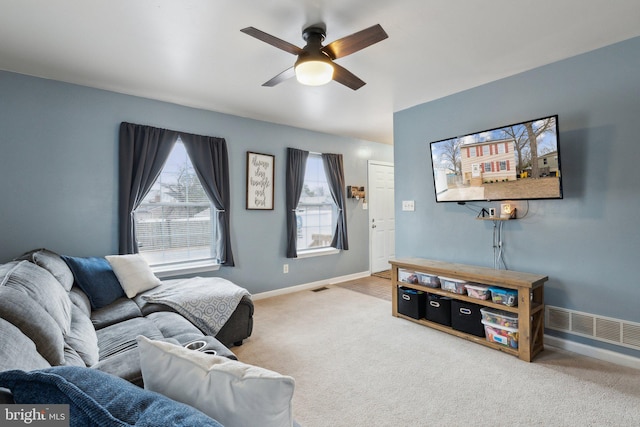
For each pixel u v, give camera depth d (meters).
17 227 2.74
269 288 4.38
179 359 0.88
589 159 2.56
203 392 0.80
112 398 0.70
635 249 2.36
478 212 3.26
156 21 2.04
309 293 4.53
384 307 3.85
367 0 1.86
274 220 4.43
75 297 2.26
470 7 1.94
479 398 2.00
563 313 2.70
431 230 3.69
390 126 4.70
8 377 0.72
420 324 3.25
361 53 2.53
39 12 1.93
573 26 2.18
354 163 5.50
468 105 3.30
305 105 3.72
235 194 4.05
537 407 1.90
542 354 2.59
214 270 3.87
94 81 2.96
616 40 2.38
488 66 2.78
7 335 1.07
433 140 3.62
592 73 2.53
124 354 1.44
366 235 5.68
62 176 2.94
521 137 2.72
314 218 5.02
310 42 2.13
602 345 2.51
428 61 2.67
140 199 3.29
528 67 2.82
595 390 2.07
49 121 2.88
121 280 2.75
